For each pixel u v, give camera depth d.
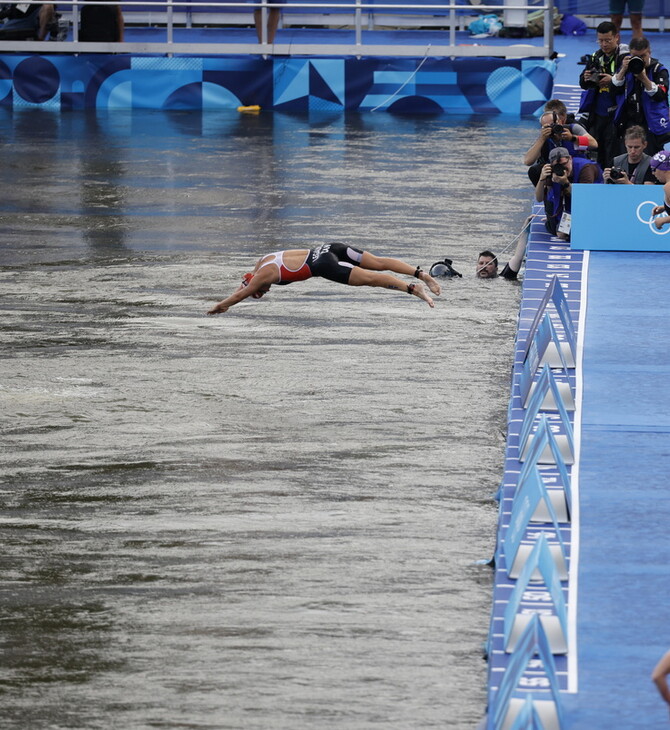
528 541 26.31
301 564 27.31
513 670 20.48
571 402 33.69
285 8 89.88
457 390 37.59
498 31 86.25
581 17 90.69
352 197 58.78
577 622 23.42
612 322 40.38
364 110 79.94
